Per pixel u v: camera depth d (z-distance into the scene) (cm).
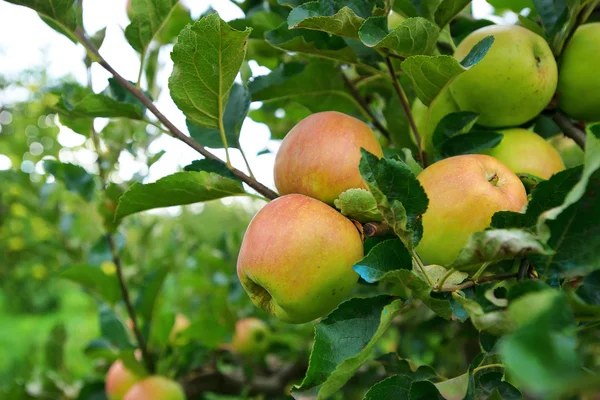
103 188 71
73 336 230
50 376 83
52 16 45
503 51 44
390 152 51
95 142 69
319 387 34
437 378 42
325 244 38
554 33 47
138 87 47
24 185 92
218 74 40
